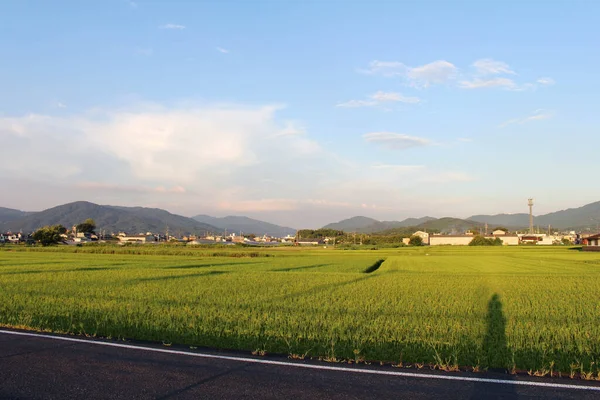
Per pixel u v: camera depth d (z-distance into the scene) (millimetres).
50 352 8570
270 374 7242
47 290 19656
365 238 159125
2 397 6148
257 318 12586
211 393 6344
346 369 7555
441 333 10594
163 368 7547
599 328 11414
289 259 58062
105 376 7098
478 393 6426
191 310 13938
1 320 11984
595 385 6863
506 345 9469
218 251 74000
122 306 14617
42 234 111500
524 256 62500
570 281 26172
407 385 6754
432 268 40031
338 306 15430
